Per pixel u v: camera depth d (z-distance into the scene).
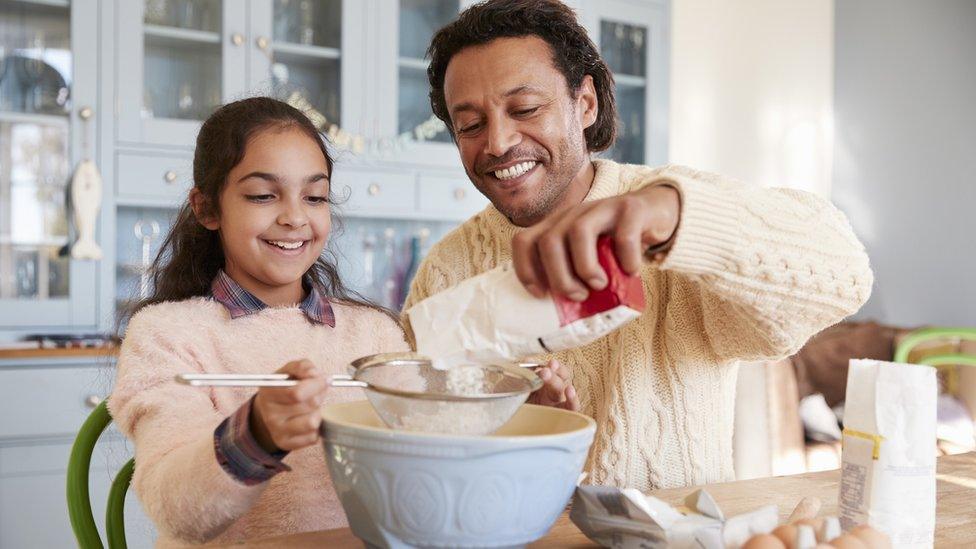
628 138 3.31
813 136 4.21
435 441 0.58
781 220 0.85
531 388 0.65
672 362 1.16
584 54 1.18
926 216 3.99
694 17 3.84
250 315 1.03
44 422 2.19
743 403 2.83
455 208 2.91
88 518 0.92
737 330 1.03
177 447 0.76
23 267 2.38
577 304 0.64
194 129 2.52
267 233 1.01
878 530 0.65
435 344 0.66
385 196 2.79
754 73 4.02
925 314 4.00
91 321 2.42
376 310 1.17
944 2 3.93
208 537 0.71
